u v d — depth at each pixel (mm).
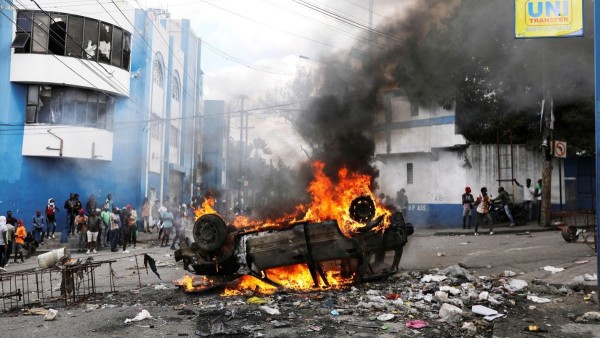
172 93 30328
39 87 21297
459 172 19938
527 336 5082
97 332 5656
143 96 24562
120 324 6004
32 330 5879
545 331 5199
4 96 20828
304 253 7594
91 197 19953
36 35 20984
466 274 8359
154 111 26359
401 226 8469
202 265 7914
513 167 19734
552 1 8352
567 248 11000
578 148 18578
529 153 19797
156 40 26391
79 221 16984
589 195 19547
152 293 8148
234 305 6879
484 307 6055
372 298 6859
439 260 10523
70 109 21719
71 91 21766
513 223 17703
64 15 21266
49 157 21703
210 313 6402
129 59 23828
